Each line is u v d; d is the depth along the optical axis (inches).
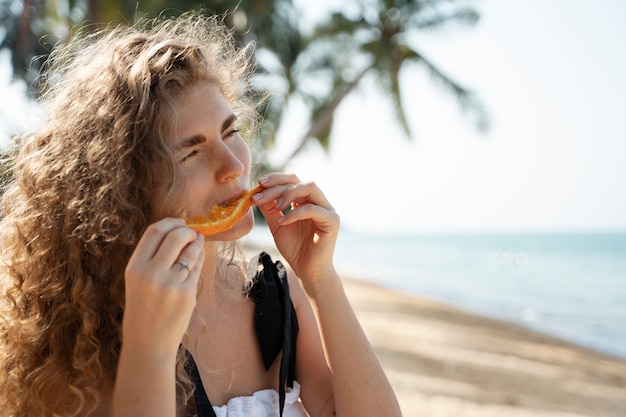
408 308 810.2
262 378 70.3
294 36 732.7
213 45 80.1
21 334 65.2
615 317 886.4
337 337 70.1
